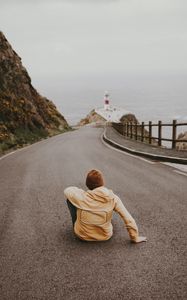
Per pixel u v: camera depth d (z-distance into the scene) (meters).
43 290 3.66
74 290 3.64
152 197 7.25
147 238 4.98
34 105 37.81
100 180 4.81
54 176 10.08
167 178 9.34
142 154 14.74
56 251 4.62
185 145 20.02
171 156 12.87
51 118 43.81
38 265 4.23
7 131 25.22
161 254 4.44
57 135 36.47
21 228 5.55
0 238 5.14
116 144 19.95
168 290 3.60
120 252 4.53
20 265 4.25
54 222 5.80
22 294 3.60
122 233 5.21
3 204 7.03
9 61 34.91
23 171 11.25
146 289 3.62
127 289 3.63
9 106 28.97
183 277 3.85
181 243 4.78
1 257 4.49
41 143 25.33
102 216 4.75
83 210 4.75
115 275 3.93
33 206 6.80
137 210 6.34
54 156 15.55
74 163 12.90
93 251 4.59
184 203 6.75
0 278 3.94
